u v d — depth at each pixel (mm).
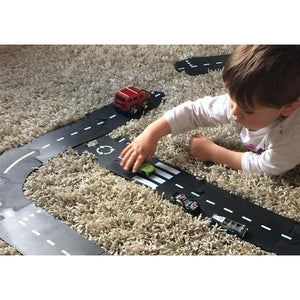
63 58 1669
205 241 978
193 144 1211
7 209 1054
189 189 1117
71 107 1400
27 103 1417
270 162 1119
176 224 1007
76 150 1243
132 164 1175
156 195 1087
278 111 1068
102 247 971
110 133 1313
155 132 1219
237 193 1101
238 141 1282
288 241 985
